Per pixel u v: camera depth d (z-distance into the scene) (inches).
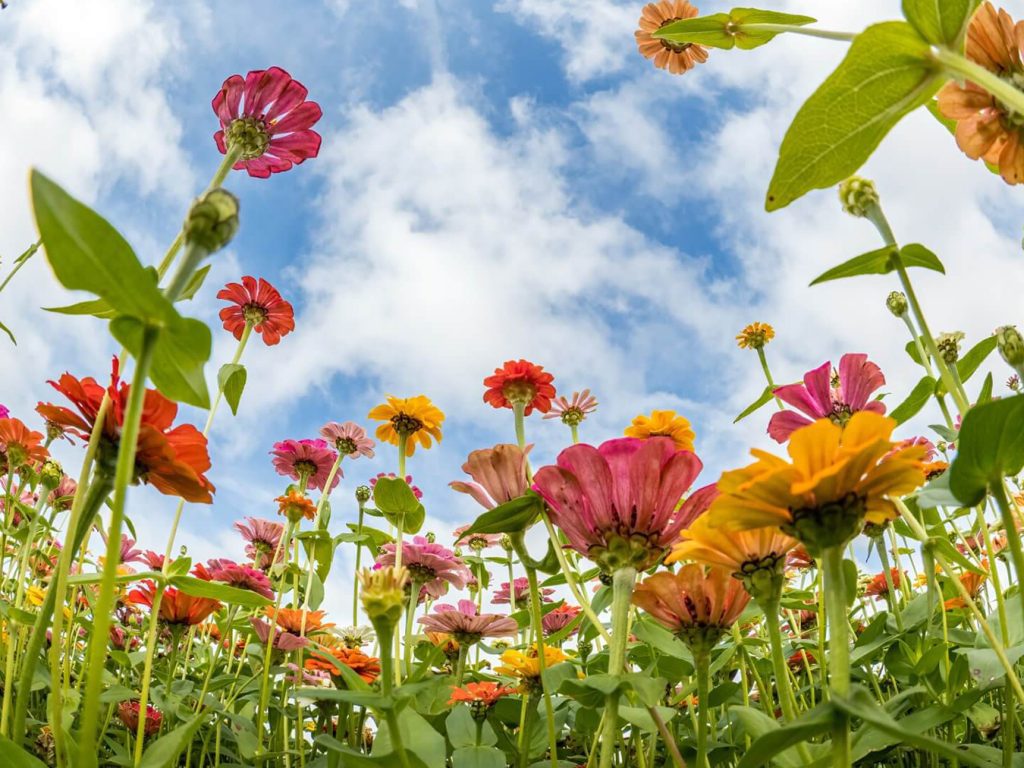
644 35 39.6
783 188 13.1
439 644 27.0
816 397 21.3
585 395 33.4
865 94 12.0
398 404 26.3
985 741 21.3
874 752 18.5
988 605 24.8
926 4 11.0
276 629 25.1
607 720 13.0
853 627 29.5
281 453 33.7
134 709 25.0
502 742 22.4
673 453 14.0
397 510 22.9
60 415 13.5
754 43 20.5
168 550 18.9
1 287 24.1
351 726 23.6
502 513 15.8
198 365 10.6
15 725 12.1
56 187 8.7
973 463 10.7
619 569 14.1
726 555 13.9
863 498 10.4
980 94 14.3
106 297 9.6
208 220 11.1
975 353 18.2
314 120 22.1
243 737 23.0
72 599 19.8
